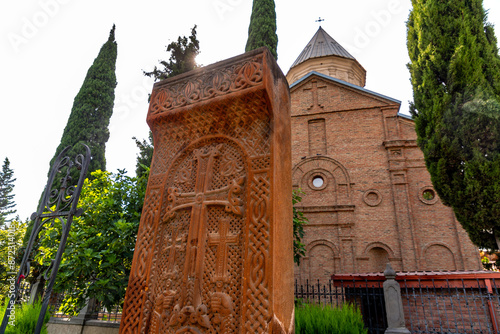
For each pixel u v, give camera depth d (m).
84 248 5.80
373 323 7.98
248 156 2.95
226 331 2.47
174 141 3.54
